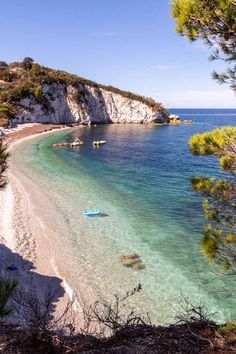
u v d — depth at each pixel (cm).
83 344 1006
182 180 4616
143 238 2617
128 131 12238
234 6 658
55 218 3028
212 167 5619
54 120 12888
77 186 4206
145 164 5950
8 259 2161
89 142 8838
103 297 1841
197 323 1090
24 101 11756
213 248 802
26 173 4775
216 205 885
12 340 1007
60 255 2309
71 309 1702
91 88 15025
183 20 704
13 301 1520
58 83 13588
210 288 1912
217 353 888
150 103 16212
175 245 2486
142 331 1052
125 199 3669
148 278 2036
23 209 3216
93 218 3053
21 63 14512
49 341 957
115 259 2272
